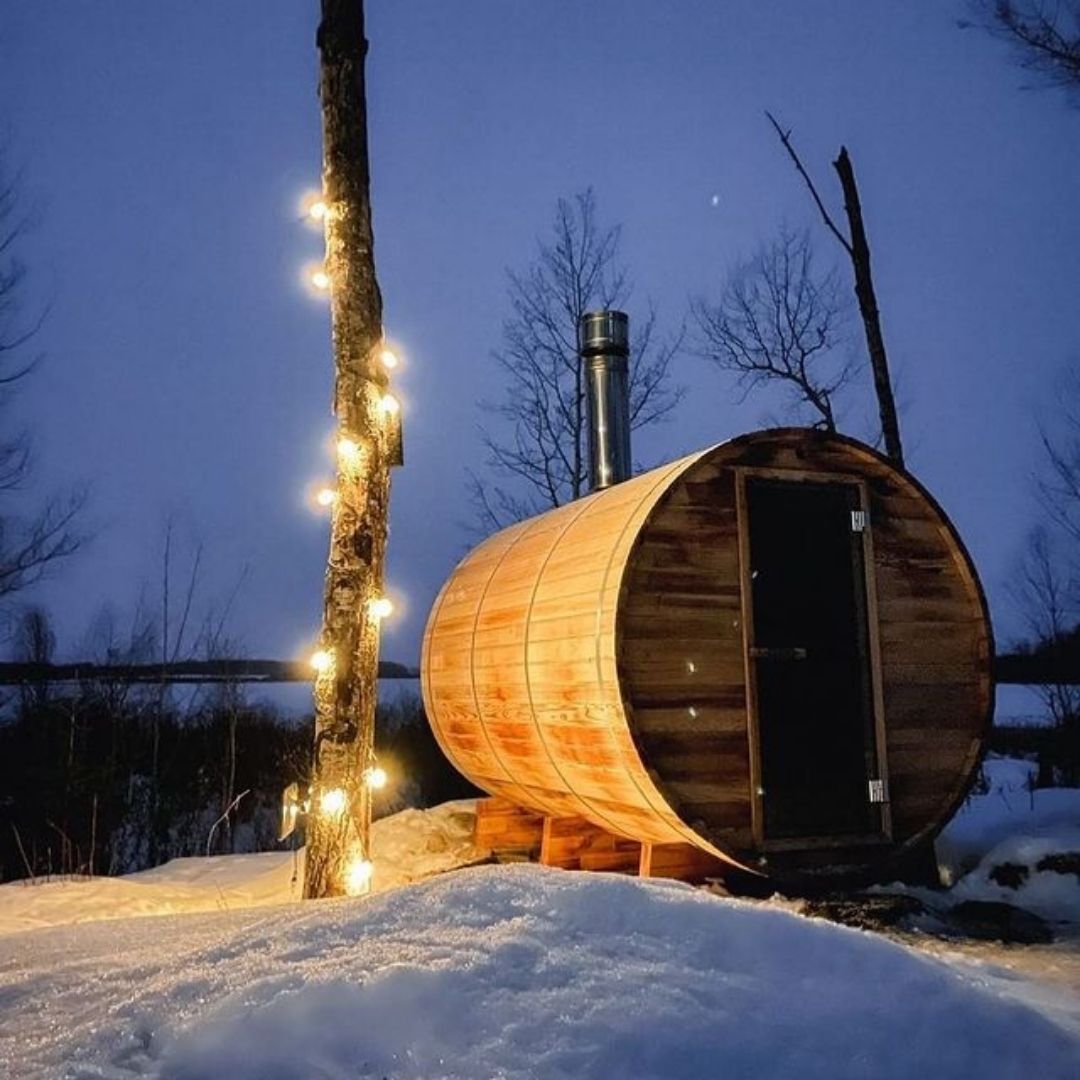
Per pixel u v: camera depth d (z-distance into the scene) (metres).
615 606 4.86
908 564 5.67
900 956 2.79
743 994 2.51
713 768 5.03
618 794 5.18
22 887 6.59
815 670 5.50
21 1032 2.42
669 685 5.00
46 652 12.17
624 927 2.80
